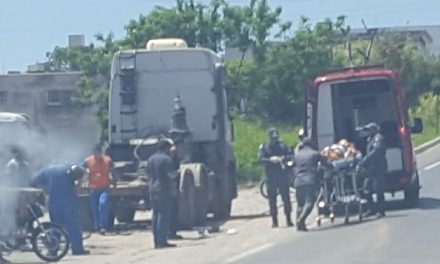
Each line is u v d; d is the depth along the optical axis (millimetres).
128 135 25781
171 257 19062
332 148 23062
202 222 24266
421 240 18812
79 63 55531
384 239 19234
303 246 19297
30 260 19609
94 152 23844
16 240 19297
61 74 63531
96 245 21812
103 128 51562
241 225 24531
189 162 24938
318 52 57062
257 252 18906
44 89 63969
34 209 19422
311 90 25016
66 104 63094
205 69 25844
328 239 20078
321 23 58531
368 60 58406
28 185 20359
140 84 25891
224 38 56438
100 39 55906
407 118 24984
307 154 22047
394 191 24844
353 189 22688
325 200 22672
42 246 19375
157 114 25844
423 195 28406
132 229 24922
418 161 41469
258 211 28188
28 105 64062
